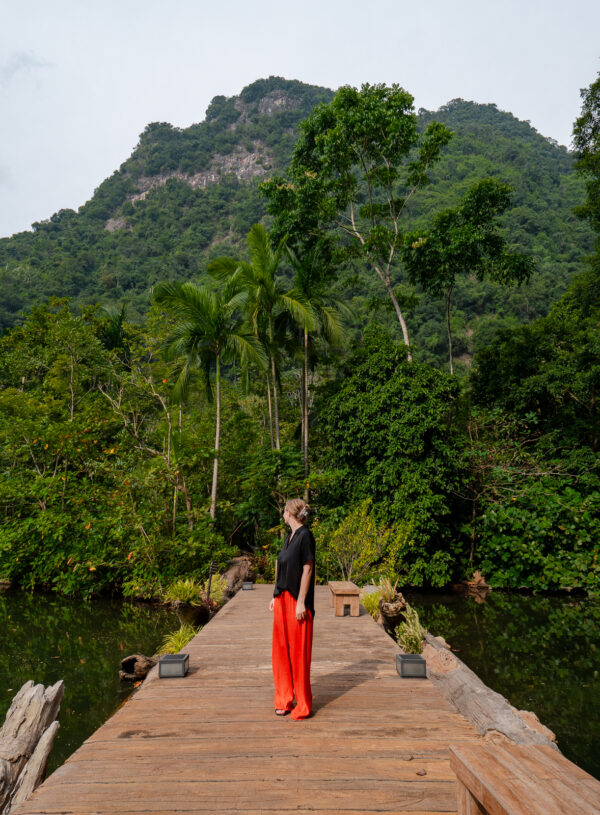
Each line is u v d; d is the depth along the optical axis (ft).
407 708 14.08
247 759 10.92
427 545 54.70
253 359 59.16
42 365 82.74
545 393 68.49
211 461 64.03
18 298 339.77
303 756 11.06
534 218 416.26
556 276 341.41
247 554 64.18
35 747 15.14
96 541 52.26
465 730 12.51
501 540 54.08
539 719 20.83
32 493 57.26
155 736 12.20
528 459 58.23
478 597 50.42
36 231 613.52
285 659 13.64
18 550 56.03
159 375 71.72
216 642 22.86
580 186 509.35
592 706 22.09
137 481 51.19
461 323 323.37
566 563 52.08
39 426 62.08
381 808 9.00
